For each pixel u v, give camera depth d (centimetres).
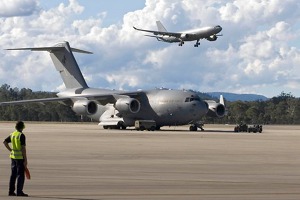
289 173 4006
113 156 5312
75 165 4481
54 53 13462
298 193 3066
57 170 4125
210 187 3288
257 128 12231
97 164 4566
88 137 8781
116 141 7694
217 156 5381
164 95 12125
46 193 3064
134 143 7262
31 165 4462
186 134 10194
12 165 3081
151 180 3591
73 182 3484
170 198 2891
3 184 3400
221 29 15575
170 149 6231
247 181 3562
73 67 13300
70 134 9869
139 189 3200
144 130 12206
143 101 12375
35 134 9838
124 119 12575
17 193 3019
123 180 3584
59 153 5612
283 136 9950
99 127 14600
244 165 4550
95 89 12975
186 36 15512
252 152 5922
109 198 2892
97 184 3400
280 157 5331
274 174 3941
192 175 3859
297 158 5234
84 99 12319
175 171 4097
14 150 3083
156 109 12169
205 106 11981
